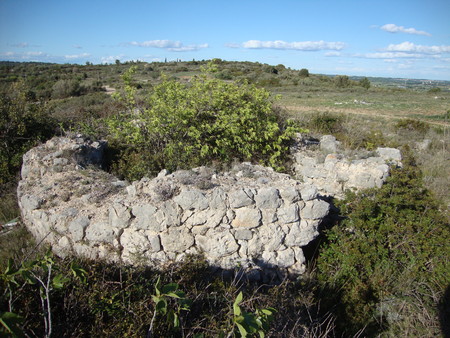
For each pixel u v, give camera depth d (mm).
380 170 5828
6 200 6637
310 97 35875
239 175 5285
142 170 6566
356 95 40000
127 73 8008
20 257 4133
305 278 4566
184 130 7312
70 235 4535
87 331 2768
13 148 8484
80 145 6566
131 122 7629
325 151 7527
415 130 14938
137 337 2637
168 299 2959
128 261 4305
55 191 5188
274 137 7688
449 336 3922
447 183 8195
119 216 4316
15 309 2674
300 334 3500
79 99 21656
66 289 3045
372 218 5207
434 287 4543
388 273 4758
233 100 7742
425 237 4992
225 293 3500
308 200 4586
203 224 4363
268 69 58844
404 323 4113
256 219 4367
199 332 2918
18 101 9016
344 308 4336
